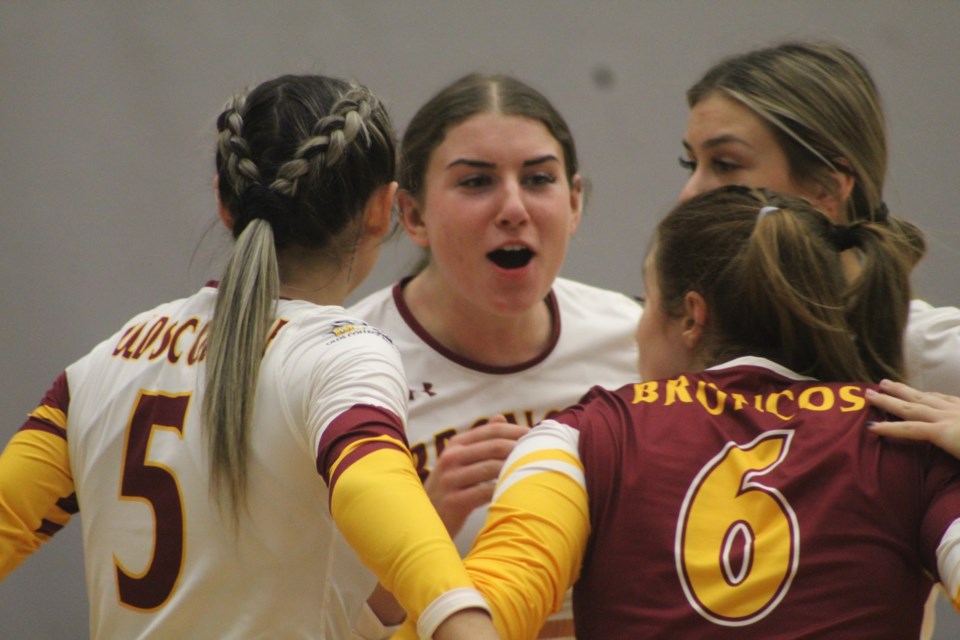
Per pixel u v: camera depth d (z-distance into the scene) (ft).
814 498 17.65
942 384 25.05
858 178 27.61
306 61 49.49
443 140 26.63
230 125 20.83
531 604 16.87
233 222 20.85
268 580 19.01
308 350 18.93
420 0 50.47
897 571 17.30
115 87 47.80
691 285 20.63
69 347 47.16
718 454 18.16
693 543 17.51
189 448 19.31
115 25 47.80
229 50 48.85
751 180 27.45
